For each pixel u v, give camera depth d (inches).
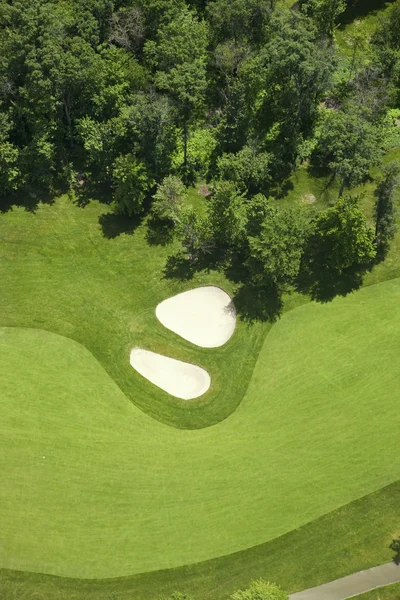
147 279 2684.5
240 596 1769.2
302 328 2539.4
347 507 2113.7
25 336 2511.1
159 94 2915.8
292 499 2134.6
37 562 2026.3
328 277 2677.2
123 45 3100.4
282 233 2443.4
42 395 2361.0
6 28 2746.1
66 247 2775.6
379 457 2212.1
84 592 1975.9
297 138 3029.0
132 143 2856.8
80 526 2091.5
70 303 2605.8
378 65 3120.1
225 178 2849.4
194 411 2343.8
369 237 2578.7
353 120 2620.6
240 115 2979.8
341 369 2422.5
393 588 1958.7
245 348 2491.4
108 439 2268.7
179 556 2032.5
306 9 3235.7
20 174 2849.4
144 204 2923.2
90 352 2479.1
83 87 2827.3
